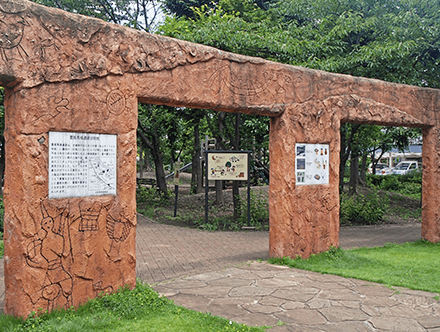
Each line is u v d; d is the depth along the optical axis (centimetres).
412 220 1316
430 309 468
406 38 1135
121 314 437
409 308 471
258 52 1126
